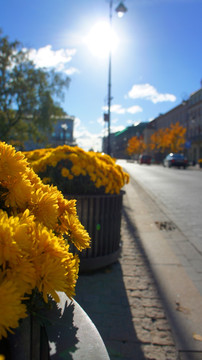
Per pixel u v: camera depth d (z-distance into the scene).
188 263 4.37
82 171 3.64
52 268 0.77
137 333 2.64
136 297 3.29
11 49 24.84
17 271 0.73
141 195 11.81
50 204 1.01
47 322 0.89
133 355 2.35
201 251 4.93
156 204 9.73
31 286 0.76
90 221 3.71
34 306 0.89
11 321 0.66
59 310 1.04
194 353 2.40
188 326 2.77
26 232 0.80
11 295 0.67
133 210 8.57
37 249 0.79
